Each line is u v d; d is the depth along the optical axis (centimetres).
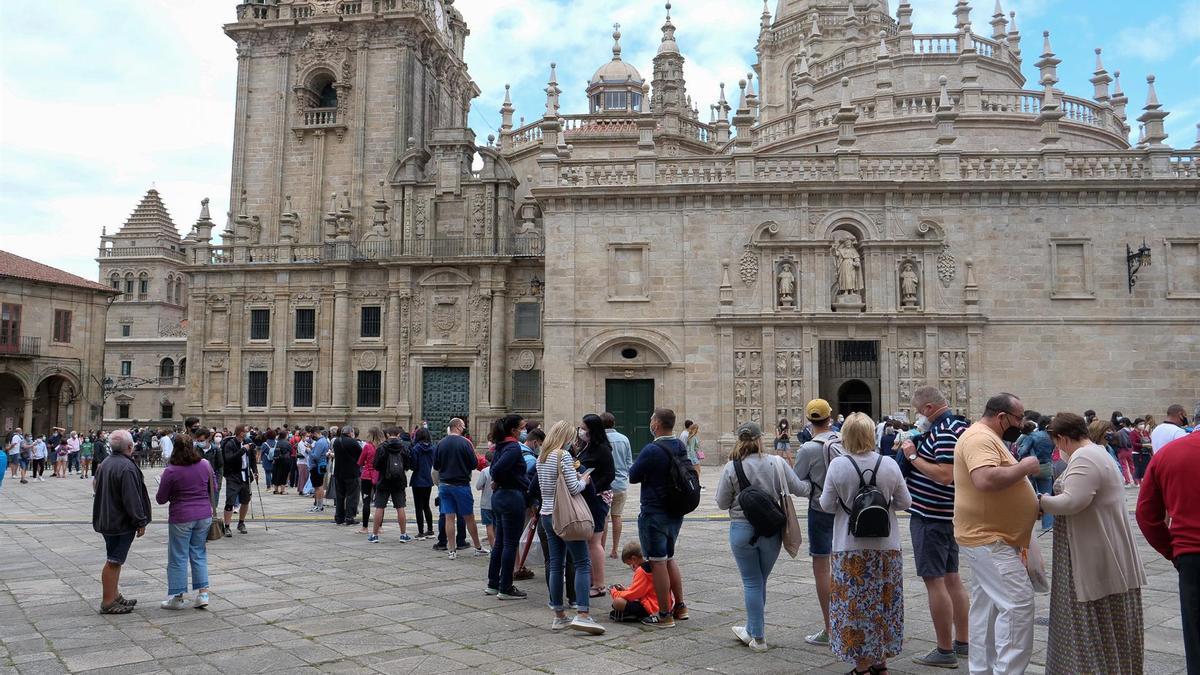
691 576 1362
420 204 4844
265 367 4816
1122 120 4256
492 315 4619
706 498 2481
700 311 3484
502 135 5338
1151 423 2833
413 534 1897
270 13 5341
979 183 3409
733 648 945
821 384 3497
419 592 1262
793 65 5769
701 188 3478
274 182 5184
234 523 2077
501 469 1216
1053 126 3506
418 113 5350
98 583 1330
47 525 2033
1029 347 3388
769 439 3375
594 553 1200
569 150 3622
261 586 1305
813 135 4103
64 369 5119
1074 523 730
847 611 816
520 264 4656
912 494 912
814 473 970
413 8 5209
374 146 5144
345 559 1555
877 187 3428
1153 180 3375
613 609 1083
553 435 1077
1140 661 721
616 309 3519
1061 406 3359
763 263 3478
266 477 3138
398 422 4606
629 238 3541
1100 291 3400
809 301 3453
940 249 3438
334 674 855
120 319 8406
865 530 796
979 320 3366
